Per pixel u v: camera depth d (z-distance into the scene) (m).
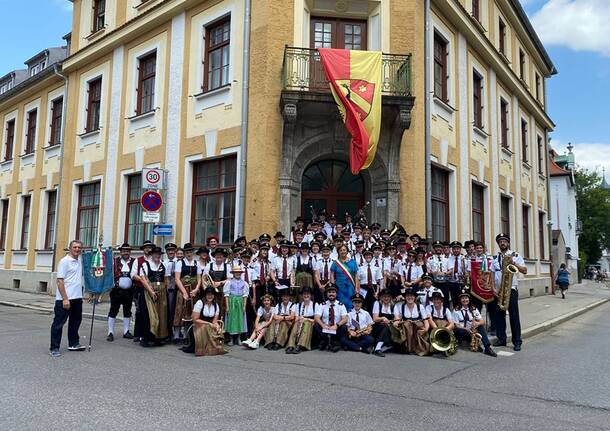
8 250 21.73
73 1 19.33
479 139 16.81
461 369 7.18
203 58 13.84
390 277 9.45
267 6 12.22
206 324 8.04
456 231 14.53
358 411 4.89
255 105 12.15
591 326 12.66
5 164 23.19
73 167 18.08
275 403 5.11
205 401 5.13
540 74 26.17
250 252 9.45
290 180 11.83
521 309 15.54
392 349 8.60
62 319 7.66
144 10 15.91
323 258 9.34
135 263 8.85
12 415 4.53
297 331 8.43
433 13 14.02
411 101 11.48
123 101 16.22
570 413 5.07
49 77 19.73
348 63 11.32
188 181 13.62
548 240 24.80
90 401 5.04
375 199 12.30
